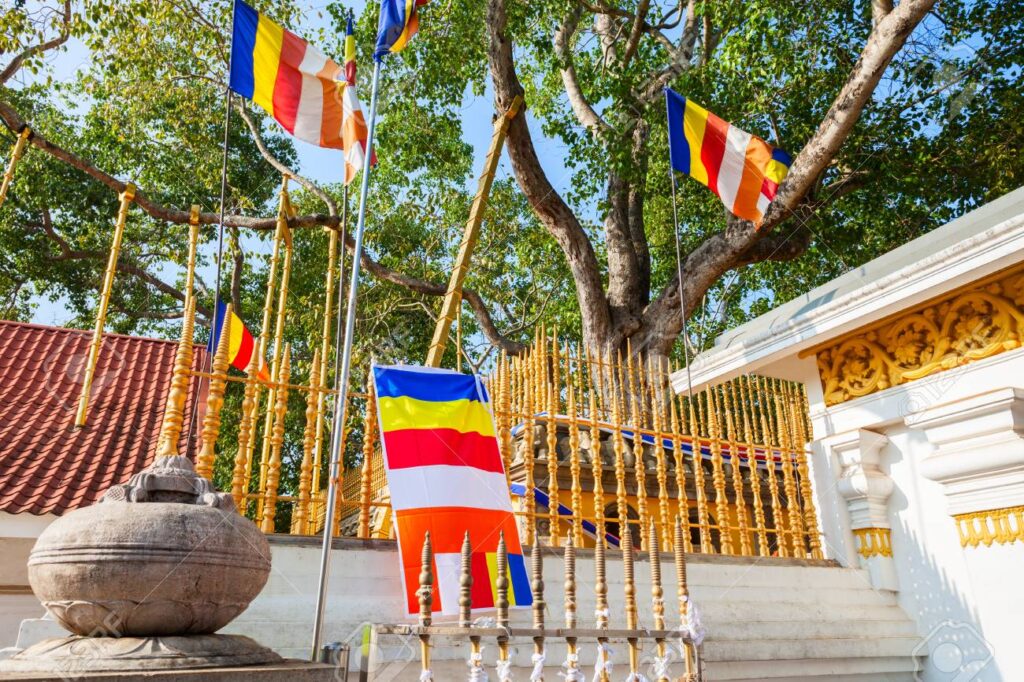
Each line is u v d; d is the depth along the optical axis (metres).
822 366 6.90
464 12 13.47
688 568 5.48
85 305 19.88
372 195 18.58
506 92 12.59
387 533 7.70
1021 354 5.37
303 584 4.27
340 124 6.43
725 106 13.05
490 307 20.61
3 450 7.47
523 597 4.58
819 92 13.51
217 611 2.91
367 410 4.98
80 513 2.90
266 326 5.82
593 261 14.10
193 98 16.98
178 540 2.79
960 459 5.61
